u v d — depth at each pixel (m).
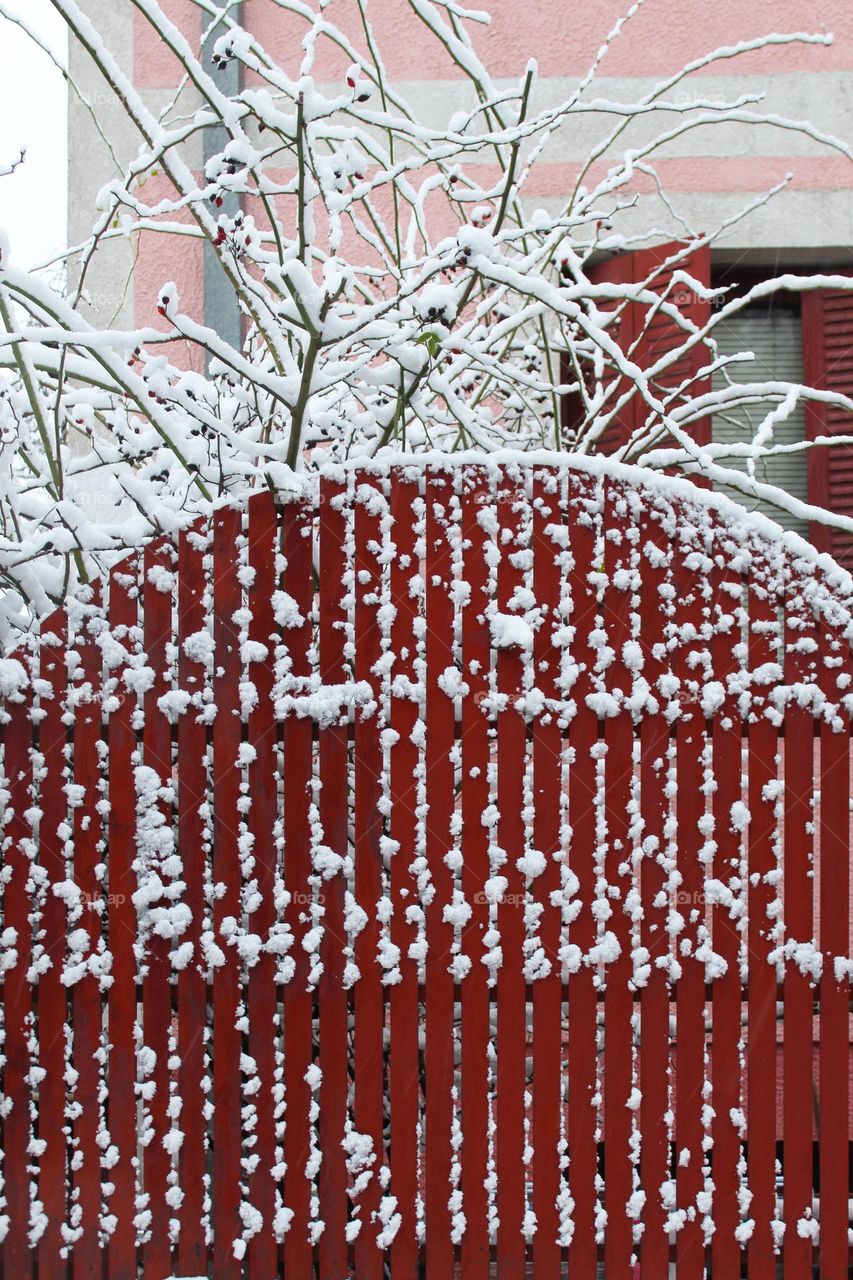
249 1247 2.33
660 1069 2.34
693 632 2.34
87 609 2.35
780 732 2.36
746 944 2.35
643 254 4.58
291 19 4.56
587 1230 2.33
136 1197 2.34
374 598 2.33
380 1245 2.32
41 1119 2.34
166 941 2.34
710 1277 2.43
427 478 2.33
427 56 4.57
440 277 3.77
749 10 4.63
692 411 3.00
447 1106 2.33
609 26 4.62
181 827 2.34
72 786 2.35
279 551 2.35
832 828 2.37
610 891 2.33
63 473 2.78
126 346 2.29
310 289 2.13
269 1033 2.33
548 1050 2.33
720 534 2.34
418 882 2.32
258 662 2.33
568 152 4.59
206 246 4.38
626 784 2.34
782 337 4.79
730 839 2.34
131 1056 2.35
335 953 2.33
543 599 2.33
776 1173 2.46
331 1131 2.33
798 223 4.61
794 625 2.35
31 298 2.33
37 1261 2.35
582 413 4.62
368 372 2.43
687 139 4.61
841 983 2.36
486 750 2.32
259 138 4.48
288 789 2.33
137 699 2.34
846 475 4.63
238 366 2.33
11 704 2.35
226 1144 2.33
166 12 4.57
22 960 2.35
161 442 2.50
